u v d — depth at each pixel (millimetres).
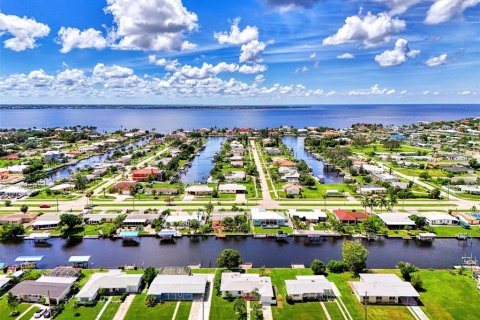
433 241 131125
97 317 82625
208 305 87625
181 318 82562
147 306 87125
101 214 151125
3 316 82750
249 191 196625
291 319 82688
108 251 123000
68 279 97125
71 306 87000
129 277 96125
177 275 97938
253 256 119000
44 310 84312
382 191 193000
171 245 127750
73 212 158375
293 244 128875
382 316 83625
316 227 141750
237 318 82375
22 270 105688
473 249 124438
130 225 142125
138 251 122688
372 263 113438
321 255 119938
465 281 99062
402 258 117250
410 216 146500
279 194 190625
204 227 136625
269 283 94125
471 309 86188
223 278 96000
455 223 144875
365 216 145375
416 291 92062
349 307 87125
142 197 184625
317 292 90125
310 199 181000
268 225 142500
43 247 126500
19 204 172250
